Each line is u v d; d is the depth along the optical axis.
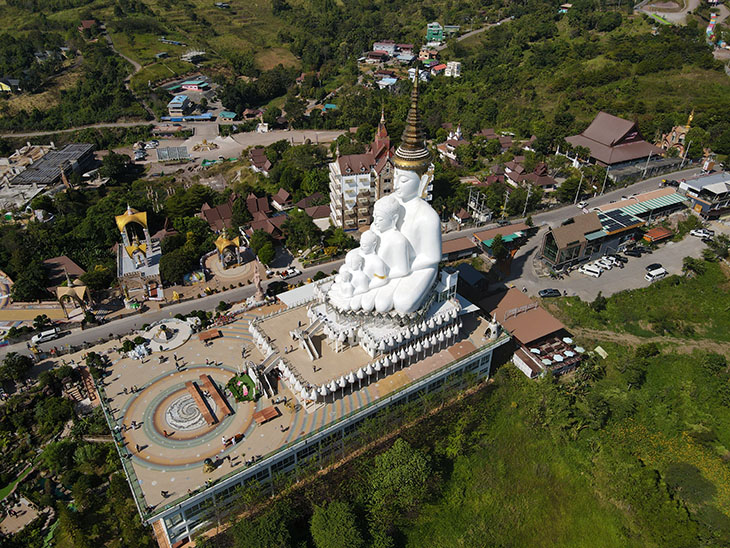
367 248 59.97
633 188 117.31
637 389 70.12
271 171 130.62
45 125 174.75
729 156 121.00
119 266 90.62
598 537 54.53
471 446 61.25
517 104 166.38
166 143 169.50
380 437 58.84
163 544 50.75
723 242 92.75
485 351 65.38
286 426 55.06
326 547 47.84
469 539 53.38
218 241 92.25
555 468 60.09
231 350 66.69
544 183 118.12
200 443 53.84
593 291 85.44
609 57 173.00
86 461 58.38
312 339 64.31
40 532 53.34
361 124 162.12
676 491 58.16
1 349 75.62
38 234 96.44
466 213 106.38
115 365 65.06
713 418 65.94
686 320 80.31
